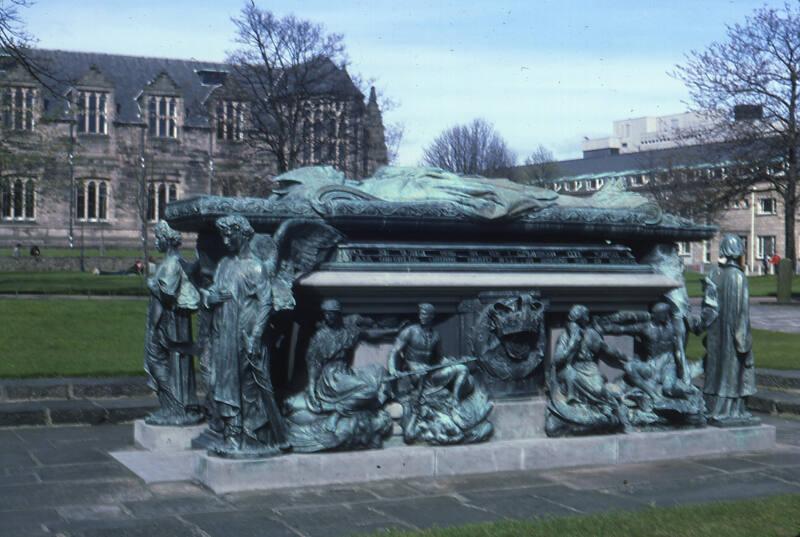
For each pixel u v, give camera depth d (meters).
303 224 9.05
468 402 9.52
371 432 9.00
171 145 96.50
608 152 131.25
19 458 9.94
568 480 9.05
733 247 10.70
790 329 27.97
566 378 9.93
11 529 7.29
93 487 8.63
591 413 9.84
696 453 10.18
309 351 9.14
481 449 9.23
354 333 9.24
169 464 9.44
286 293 8.59
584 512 7.88
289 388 9.44
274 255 8.74
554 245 10.56
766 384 15.83
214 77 100.25
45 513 7.76
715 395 10.67
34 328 18.69
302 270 9.12
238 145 89.25
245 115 63.53
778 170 45.78
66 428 11.93
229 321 8.49
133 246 94.75
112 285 38.38
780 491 8.67
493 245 10.09
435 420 9.27
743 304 10.60
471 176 10.93
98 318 20.45
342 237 9.35
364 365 9.40
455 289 9.63
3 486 8.69
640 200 11.10
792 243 46.28
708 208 45.44
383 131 61.97
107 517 7.64
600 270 10.47
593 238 10.85
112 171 95.00
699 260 86.50
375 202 9.58
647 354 10.59
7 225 91.50
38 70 32.44
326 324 9.15
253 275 8.52
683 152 60.41
